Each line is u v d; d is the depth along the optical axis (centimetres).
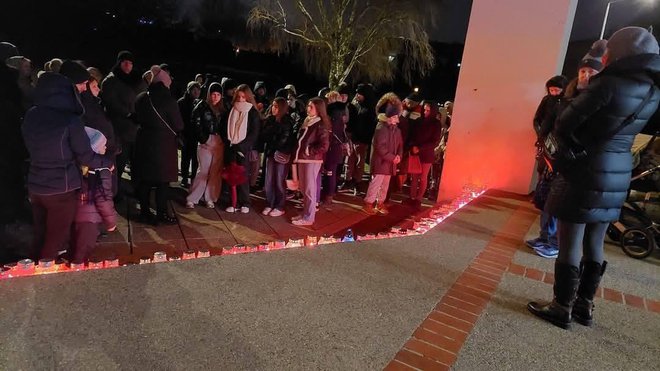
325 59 1237
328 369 222
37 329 232
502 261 377
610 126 245
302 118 677
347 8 1152
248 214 621
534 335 271
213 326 248
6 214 473
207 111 593
